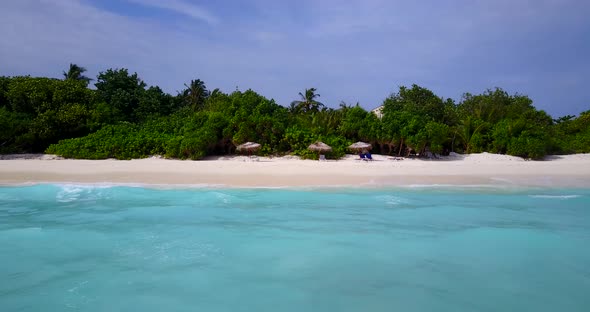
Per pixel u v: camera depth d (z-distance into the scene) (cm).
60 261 973
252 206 1534
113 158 3036
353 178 2139
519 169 2556
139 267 938
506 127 3791
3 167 2316
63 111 3297
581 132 4769
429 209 1500
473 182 2094
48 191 1759
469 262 973
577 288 835
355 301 770
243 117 3369
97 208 1493
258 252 1034
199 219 1346
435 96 4772
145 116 4366
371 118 3728
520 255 1023
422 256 1012
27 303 759
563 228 1259
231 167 2453
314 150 3197
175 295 794
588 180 2206
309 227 1255
